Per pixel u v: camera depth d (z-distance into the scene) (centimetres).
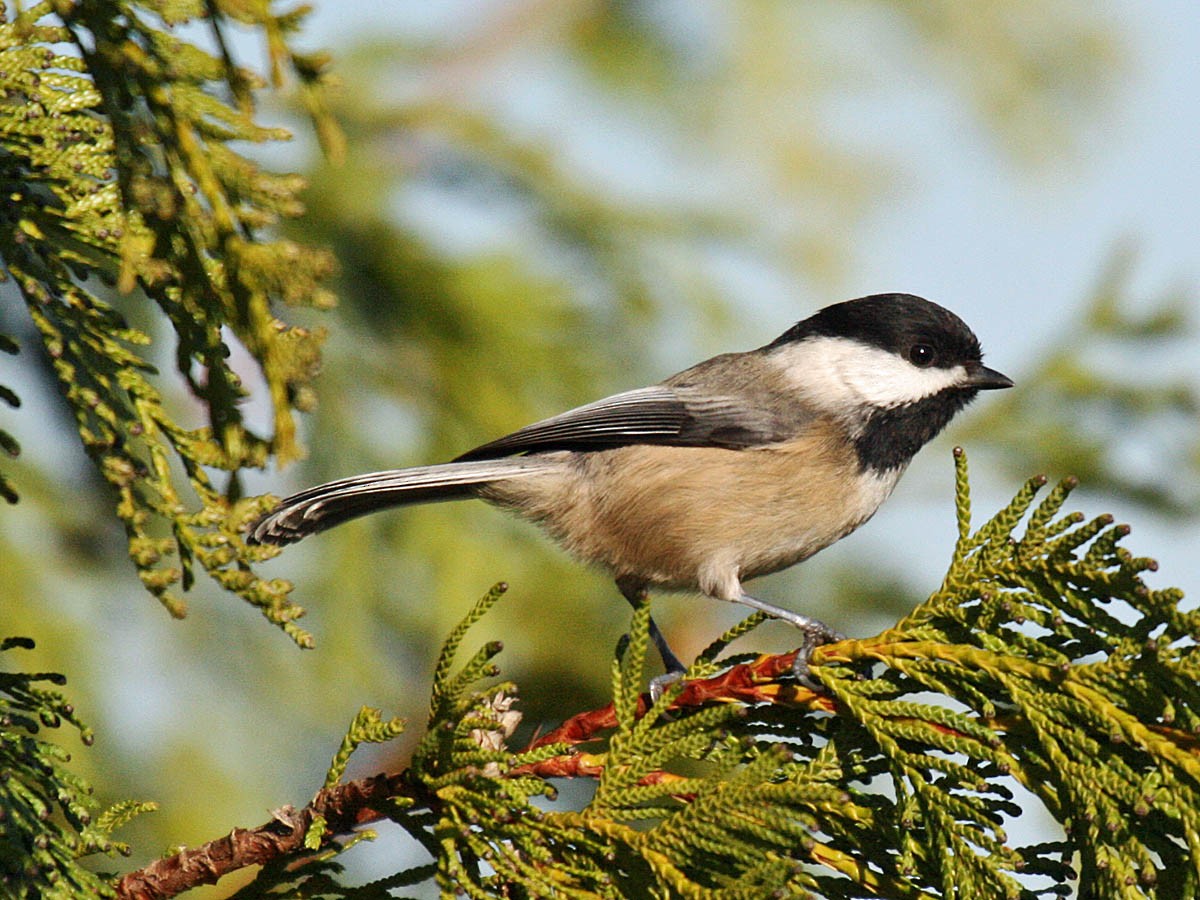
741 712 516
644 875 515
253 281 449
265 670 929
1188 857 496
